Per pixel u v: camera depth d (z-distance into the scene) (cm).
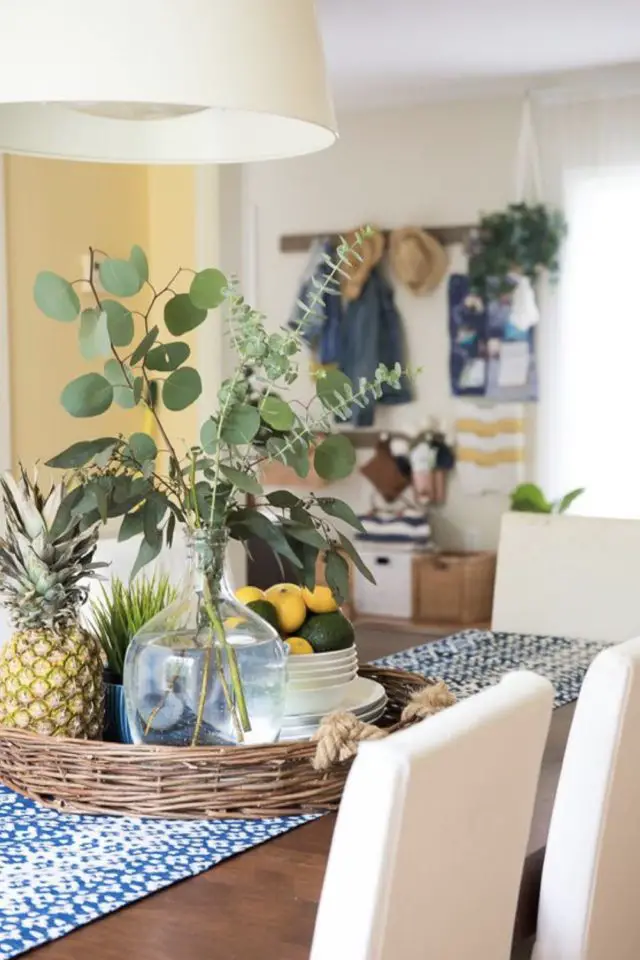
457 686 216
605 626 276
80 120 179
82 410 153
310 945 113
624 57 571
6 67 138
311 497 166
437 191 662
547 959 141
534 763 121
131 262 155
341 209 686
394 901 102
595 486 616
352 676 175
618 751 137
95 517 155
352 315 671
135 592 176
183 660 151
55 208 393
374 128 675
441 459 664
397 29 518
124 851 137
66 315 151
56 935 114
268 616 171
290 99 145
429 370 665
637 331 603
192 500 155
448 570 630
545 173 622
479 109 649
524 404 647
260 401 160
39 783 154
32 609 157
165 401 159
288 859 135
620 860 144
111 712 169
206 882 129
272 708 155
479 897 118
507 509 654
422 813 102
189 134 181
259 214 706
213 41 140
